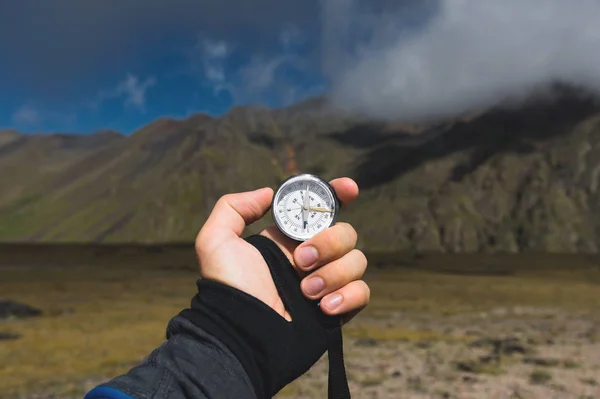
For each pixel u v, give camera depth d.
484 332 33.41
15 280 92.12
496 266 179.12
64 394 16.80
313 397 15.75
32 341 28.20
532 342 28.33
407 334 32.09
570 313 46.94
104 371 20.48
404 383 18.58
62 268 136.00
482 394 17.12
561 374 20.00
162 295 66.44
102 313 43.62
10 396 16.59
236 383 1.34
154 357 1.36
